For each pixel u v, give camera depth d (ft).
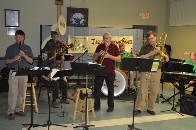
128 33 27.22
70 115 14.53
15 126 12.44
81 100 13.88
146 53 14.46
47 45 17.81
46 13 26.48
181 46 27.71
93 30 26.32
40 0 26.20
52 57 16.30
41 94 20.21
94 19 28.12
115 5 28.71
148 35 14.32
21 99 14.08
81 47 25.93
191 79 16.72
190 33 26.27
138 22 29.84
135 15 29.63
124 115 14.85
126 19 29.32
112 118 14.19
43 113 14.84
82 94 12.70
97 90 15.40
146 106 17.01
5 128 12.12
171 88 24.14
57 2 26.61
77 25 27.40
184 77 17.03
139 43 27.66
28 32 26.11
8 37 25.46
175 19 28.58
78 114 14.78
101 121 13.58
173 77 17.56
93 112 14.12
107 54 14.48
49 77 15.48
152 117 14.61
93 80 15.90
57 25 24.43
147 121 13.83
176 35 28.58
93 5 27.94
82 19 27.50
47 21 26.61
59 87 17.25
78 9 27.27
